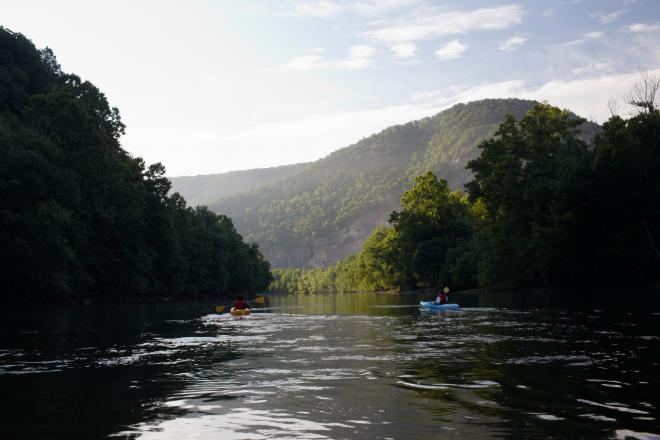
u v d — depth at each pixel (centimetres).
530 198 6103
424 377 1090
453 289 9112
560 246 5494
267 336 2103
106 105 7144
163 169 7900
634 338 1697
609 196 5197
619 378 1042
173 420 773
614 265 5653
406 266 10681
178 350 1639
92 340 1975
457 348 1574
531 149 6456
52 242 4541
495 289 7538
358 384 1028
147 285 7681
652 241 5078
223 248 11831
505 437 664
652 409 798
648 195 5059
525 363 1238
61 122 5609
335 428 716
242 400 900
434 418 759
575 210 5397
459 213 10525
